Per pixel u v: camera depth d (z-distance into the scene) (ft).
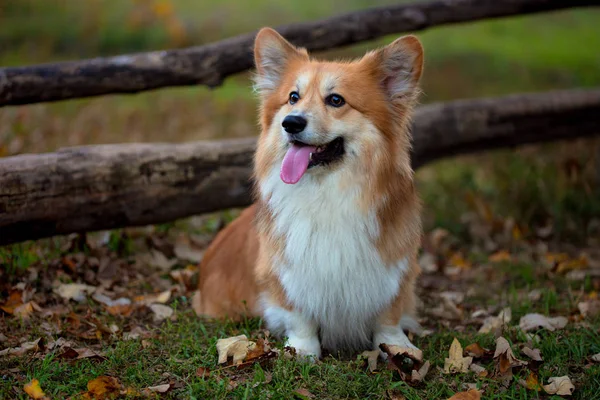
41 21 44.37
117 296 16.35
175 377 12.16
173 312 15.43
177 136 29.07
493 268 19.63
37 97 16.39
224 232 16.49
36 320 14.33
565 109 23.11
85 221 15.90
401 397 11.74
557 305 16.39
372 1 53.57
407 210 13.47
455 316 16.08
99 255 17.88
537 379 12.26
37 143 24.36
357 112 12.99
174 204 17.30
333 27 19.58
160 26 43.11
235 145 18.48
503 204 24.29
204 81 18.25
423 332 14.75
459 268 19.71
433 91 38.40
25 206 14.89
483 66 43.50
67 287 15.90
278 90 13.94
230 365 12.66
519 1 21.76
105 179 15.99
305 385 11.92
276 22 46.88
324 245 12.78
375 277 12.96
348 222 12.79
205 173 17.74
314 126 12.55
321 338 14.15
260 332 14.17
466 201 24.30
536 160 27.32
